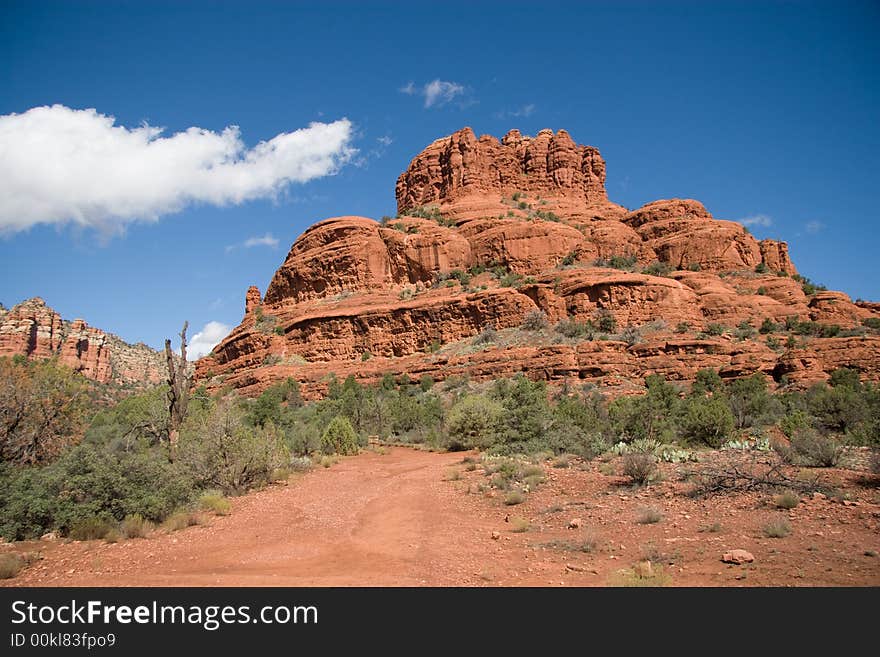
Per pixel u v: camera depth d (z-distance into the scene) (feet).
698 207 329.31
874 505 33.09
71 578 28.91
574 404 96.02
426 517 43.01
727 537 29.66
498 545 32.91
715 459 53.57
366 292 277.85
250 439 60.54
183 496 48.42
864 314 244.83
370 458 94.43
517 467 59.21
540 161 384.68
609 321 215.31
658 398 120.26
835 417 96.02
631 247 298.56
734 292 247.09
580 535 33.42
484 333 222.07
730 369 180.34
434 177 388.78
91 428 113.80
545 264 270.67
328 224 307.99
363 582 26.58
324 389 214.69
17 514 39.34
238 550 34.94
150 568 30.86
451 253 280.92
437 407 142.51
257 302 330.75
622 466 55.16
